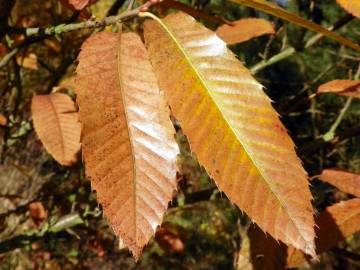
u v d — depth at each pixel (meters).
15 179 1.18
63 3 0.21
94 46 0.17
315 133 0.95
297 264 0.28
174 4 0.25
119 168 0.16
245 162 0.16
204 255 1.80
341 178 0.30
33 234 0.54
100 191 0.15
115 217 0.15
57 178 0.90
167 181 0.16
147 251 1.46
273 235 0.15
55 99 0.35
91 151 0.16
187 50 0.17
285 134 0.16
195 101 0.17
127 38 0.18
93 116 0.16
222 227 1.81
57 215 0.68
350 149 1.11
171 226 0.74
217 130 0.16
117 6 0.40
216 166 0.16
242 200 0.15
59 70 0.50
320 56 1.58
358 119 1.21
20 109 0.62
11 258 1.18
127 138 0.16
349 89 0.31
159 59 0.17
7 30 0.25
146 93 0.17
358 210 0.28
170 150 0.16
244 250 0.29
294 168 0.16
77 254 1.19
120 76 0.17
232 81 0.17
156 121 0.17
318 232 0.28
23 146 1.11
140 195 0.16
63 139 0.34
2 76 0.69
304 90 0.52
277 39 0.87
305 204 0.15
